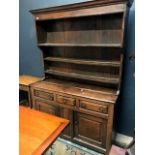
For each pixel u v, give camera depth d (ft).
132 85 6.80
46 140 3.63
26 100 9.77
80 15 6.13
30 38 9.34
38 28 7.66
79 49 7.55
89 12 5.91
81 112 6.55
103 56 7.04
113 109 5.77
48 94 7.20
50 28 8.05
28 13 8.94
